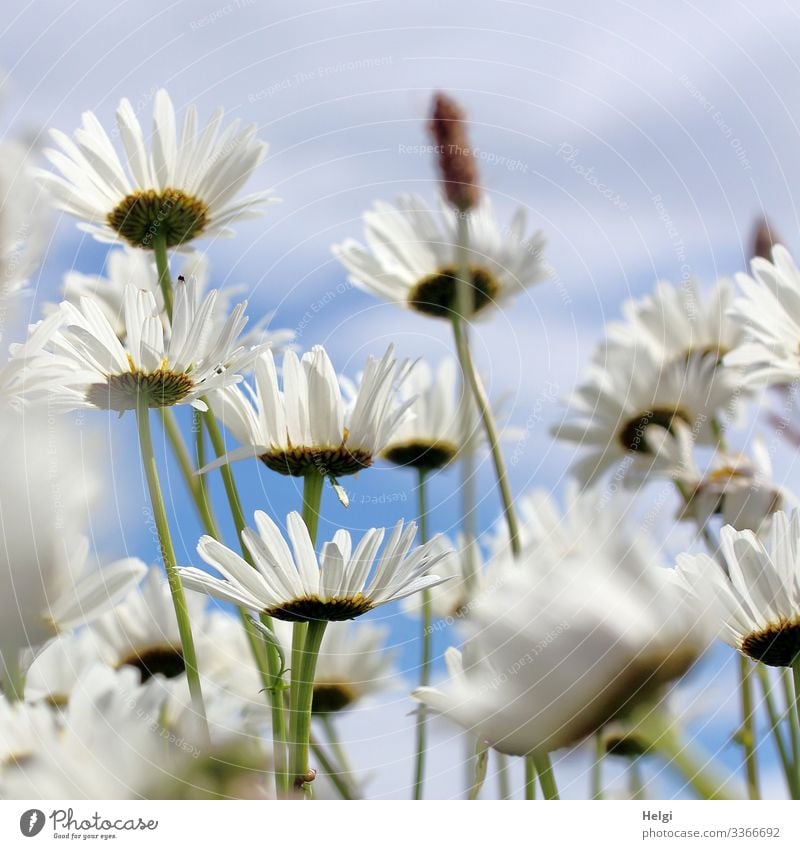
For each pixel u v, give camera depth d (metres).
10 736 0.42
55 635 0.42
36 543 0.42
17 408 0.42
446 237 0.50
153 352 0.44
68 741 0.42
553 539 0.41
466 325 0.50
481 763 0.42
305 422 0.45
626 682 0.37
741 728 0.43
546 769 0.42
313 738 0.44
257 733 0.43
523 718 0.37
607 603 0.37
